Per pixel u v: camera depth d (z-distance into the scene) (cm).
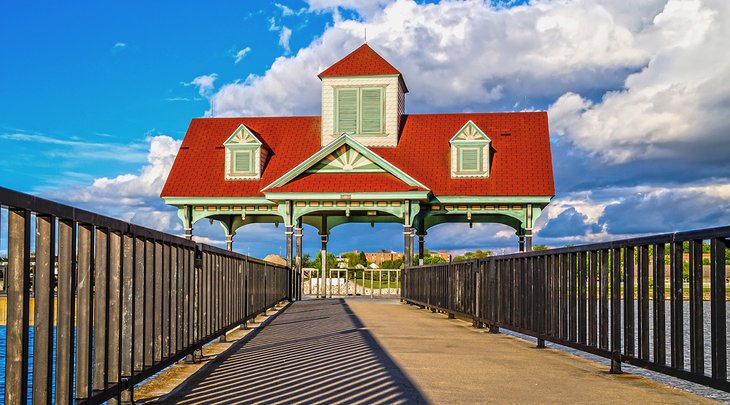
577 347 874
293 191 2858
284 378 721
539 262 1048
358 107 3266
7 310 365
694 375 582
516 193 2955
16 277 366
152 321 649
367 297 3316
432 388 659
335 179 2914
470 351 980
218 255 1022
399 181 2886
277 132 3466
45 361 400
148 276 655
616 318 775
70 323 438
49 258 404
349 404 580
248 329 1381
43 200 389
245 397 614
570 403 594
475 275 1435
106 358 509
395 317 1714
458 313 1587
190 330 827
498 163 3122
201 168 3259
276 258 3978
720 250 552
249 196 3080
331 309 2073
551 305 986
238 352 970
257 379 716
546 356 942
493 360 884
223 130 3500
